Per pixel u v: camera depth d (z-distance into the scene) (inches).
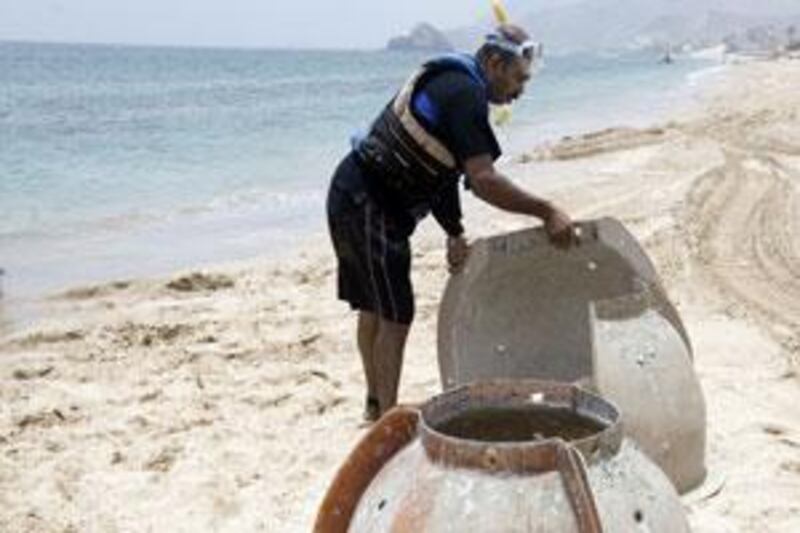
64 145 933.8
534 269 207.6
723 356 282.0
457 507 115.8
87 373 278.7
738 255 412.8
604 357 180.9
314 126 1124.5
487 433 136.7
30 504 201.9
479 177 198.1
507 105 214.4
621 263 202.8
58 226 523.5
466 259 198.7
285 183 677.9
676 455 186.9
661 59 5118.1
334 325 322.7
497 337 205.3
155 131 1075.3
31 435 235.0
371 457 130.1
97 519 196.4
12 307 355.6
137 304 356.2
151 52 7819.9
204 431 235.6
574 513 113.7
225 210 573.0
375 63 4894.2
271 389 263.0
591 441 118.3
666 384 183.9
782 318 328.2
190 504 201.5
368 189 212.2
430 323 318.3
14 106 1541.6
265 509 198.4
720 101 1323.8
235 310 343.3
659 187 559.8
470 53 211.0
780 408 243.0
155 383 269.7
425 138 205.0
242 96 1828.2
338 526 129.4
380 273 215.0
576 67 3814.0
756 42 6756.9
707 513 188.1
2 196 621.9
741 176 597.0
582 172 636.1
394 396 225.0
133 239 490.3
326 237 485.7
